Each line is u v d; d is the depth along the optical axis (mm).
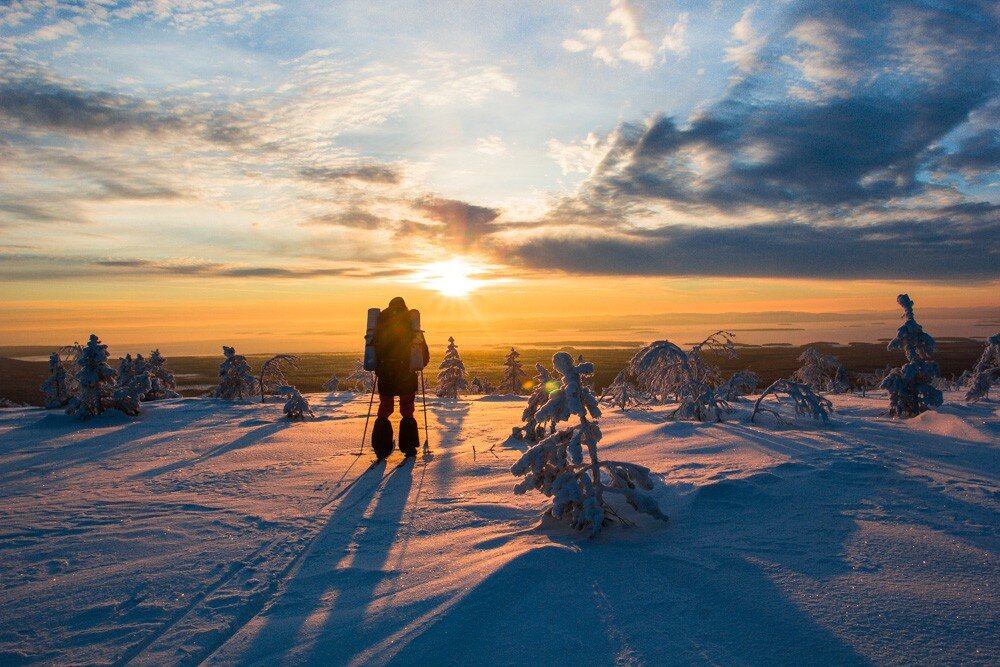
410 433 6496
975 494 3971
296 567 3248
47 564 3373
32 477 5891
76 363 11398
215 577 3125
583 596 2604
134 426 9836
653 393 10578
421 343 6652
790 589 2598
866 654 2062
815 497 3975
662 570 2863
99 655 2359
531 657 2150
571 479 3572
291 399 10016
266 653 2305
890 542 3125
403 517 4133
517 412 11125
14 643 2465
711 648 2158
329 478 5465
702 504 3904
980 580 2646
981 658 2020
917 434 6441
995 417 7785
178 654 2348
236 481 5418
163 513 4391
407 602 2664
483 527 3816
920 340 9117
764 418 8031
